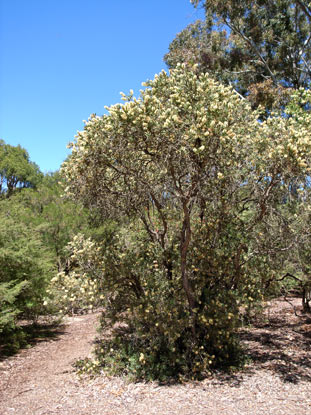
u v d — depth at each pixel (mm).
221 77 15672
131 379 5125
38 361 7059
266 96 13195
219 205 5262
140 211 5535
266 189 4934
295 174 4582
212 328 5453
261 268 6004
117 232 6160
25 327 10039
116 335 5891
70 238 12398
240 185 4914
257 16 14828
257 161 4715
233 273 5754
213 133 4320
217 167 4684
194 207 5531
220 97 4691
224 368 5422
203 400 4324
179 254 5715
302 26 15398
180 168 4535
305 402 4156
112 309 5801
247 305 6156
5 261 8422
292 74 15352
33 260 8828
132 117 4168
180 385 4867
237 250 5633
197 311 5504
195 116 4410
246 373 5219
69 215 13109
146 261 5848
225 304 5441
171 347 5172
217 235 5555
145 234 6176
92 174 4891
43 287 9148
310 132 4840
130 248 5977
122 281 5684
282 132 4777
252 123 5152
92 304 5648
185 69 4762
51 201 15766
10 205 10438
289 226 5230
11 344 8055
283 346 6539
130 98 4414
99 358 5773
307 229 5164
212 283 5797
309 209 4996
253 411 3945
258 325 8297
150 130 4258
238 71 15992
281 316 9117
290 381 4855
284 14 14906
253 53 16062
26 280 8562
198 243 5699
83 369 5762
